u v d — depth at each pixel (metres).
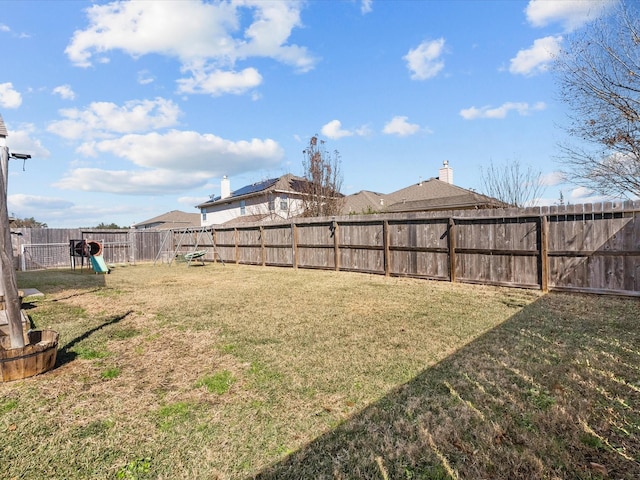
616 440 1.96
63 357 3.61
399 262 8.66
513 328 4.20
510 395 2.53
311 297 6.54
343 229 9.96
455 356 3.35
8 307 3.09
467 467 1.81
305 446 2.05
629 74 9.21
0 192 3.07
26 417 2.44
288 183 22.31
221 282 9.06
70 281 9.79
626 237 5.59
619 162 10.09
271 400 2.62
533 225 6.55
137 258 17.61
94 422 2.37
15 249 14.34
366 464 1.87
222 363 3.38
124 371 3.24
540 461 1.81
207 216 29.89
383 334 4.14
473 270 7.39
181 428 2.28
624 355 3.20
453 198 18.91
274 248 12.30
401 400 2.54
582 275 6.04
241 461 1.94
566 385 2.65
